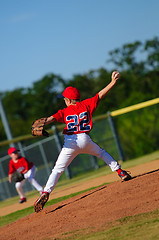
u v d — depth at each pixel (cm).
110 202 873
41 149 2619
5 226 1010
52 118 967
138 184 938
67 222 838
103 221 771
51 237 756
